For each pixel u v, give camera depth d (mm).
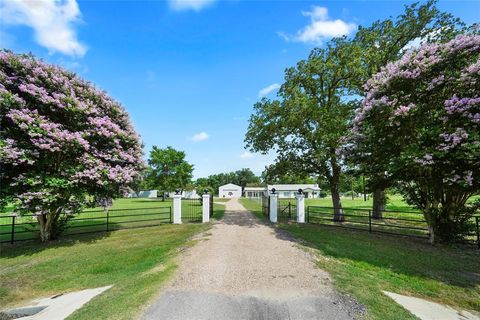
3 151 7301
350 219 16359
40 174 8258
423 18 13945
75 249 8570
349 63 12695
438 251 7777
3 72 8367
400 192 9875
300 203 14172
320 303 4133
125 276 5906
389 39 15039
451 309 4285
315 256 6965
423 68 7578
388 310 3963
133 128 11547
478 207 8398
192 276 5277
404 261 6754
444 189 8328
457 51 7207
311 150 14367
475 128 6816
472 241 8492
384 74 8664
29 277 6148
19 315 4375
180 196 14305
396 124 7973
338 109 13398
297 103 12594
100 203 10273
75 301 4703
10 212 7848
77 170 8672
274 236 9711
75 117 9031
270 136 14617
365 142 9305
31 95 8438
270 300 4227
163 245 8758
